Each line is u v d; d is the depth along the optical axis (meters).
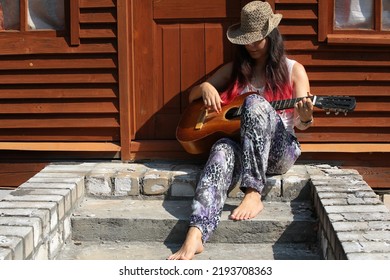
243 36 4.53
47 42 5.12
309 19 4.96
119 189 4.67
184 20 5.15
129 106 5.17
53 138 5.27
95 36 5.09
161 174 4.70
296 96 4.59
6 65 5.18
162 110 5.24
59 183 4.47
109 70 5.14
